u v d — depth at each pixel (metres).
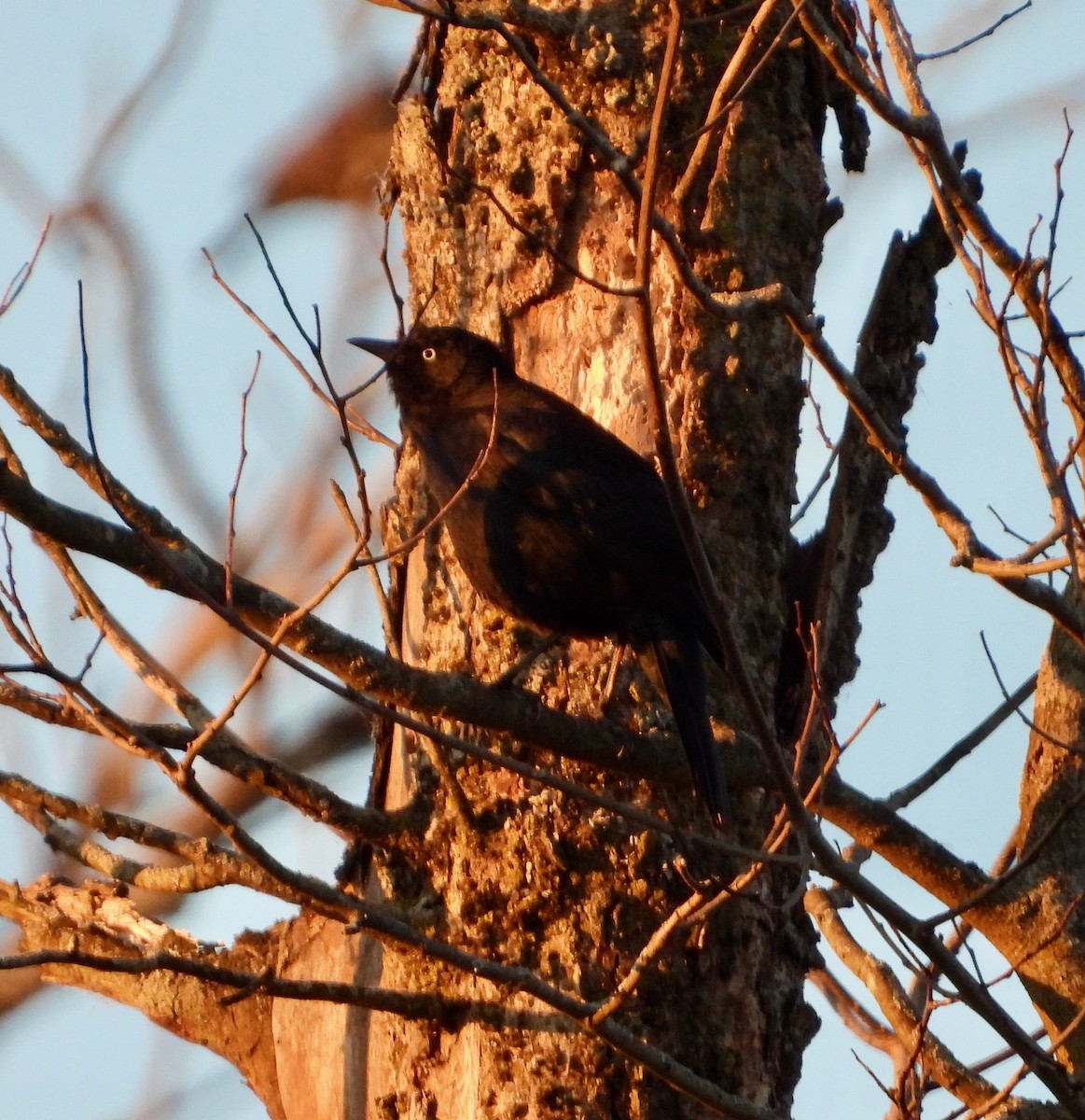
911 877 10.57
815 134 11.79
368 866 10.87
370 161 13.22
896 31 8.55
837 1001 11.12
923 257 11.55
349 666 8.75
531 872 9.88
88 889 12.03
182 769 7.91
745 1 11.41
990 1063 10.25
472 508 10.79
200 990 11.18
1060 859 10.67
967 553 8.39
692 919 7.91
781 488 11.01
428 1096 9.84
